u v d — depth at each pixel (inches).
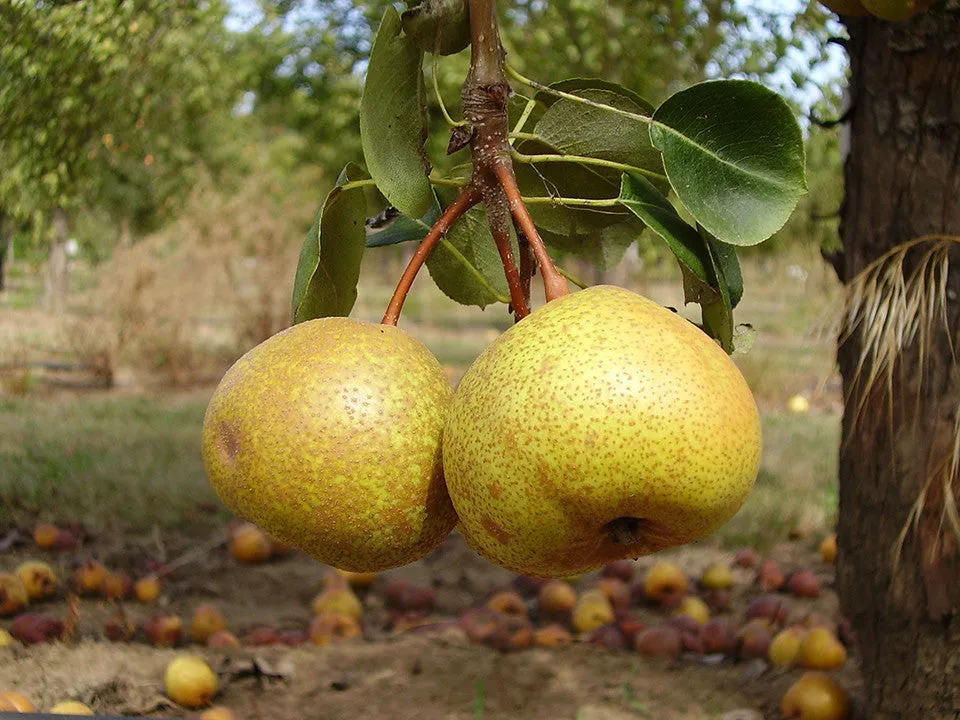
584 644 165.2
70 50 189.9
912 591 113.2
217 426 58.1
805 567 220.5
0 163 214.4
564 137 69.1
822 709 135.2
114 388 493.4
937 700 111.6
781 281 440.8
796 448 338.6
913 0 74.2
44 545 211.9
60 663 146.2
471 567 225.5
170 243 523.8
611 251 78.1
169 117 288.5
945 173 108.7
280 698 144.7
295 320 68.0
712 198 57.8
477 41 58.5
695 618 182.9
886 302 106.3
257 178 561.6
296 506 56.1
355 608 184.9
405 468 56.5
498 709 139.7
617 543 55.7
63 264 713.6
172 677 140.6
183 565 210.8
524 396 51.6
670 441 50.3
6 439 312.7
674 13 275.6
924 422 111.2
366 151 60.0
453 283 75.0
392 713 138.5
